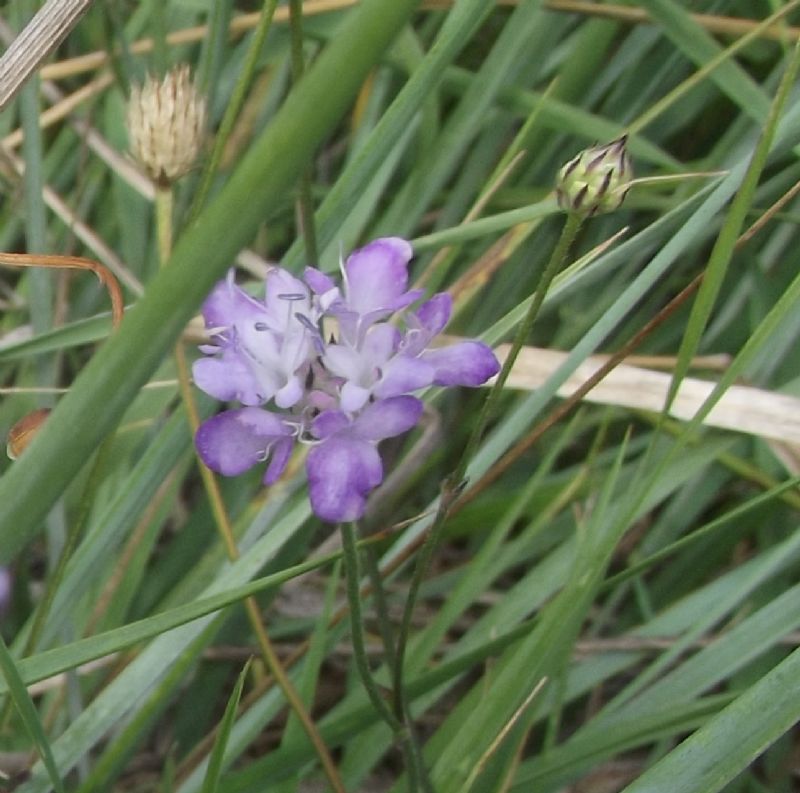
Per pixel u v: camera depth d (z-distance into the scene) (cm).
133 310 29
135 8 50
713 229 44
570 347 44
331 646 39
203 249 28
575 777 38
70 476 30
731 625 40
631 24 45
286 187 28
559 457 45
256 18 43
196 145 34
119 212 44
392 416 31
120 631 32
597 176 31
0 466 41
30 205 38
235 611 41
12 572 41
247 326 32
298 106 28
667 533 42
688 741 33
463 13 36
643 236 37
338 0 43
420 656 39
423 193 42
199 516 42
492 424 44
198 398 37
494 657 40
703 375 43
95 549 37
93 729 36
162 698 36
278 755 36
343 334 32
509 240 41
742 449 43
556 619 35
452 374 32
